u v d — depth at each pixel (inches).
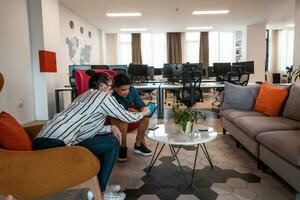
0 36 169.2
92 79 80.8
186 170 101.9
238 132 123.5
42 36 209.0
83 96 77.9
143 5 260.7
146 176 97.0
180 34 435.2
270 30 440.1
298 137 84.4
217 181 91.2
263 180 91.3
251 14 309.4
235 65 271.9
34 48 210.2
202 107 269.0
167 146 131.0
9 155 56.6
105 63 430.0
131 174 98.8
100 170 73.5
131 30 410.9
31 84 210.2
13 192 59.0
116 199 78.3
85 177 63.5
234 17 324.8
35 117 216.1
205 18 327.9
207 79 302.5
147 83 256.1
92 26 367.9
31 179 57.5
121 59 446.0
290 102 117.6
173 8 275.6
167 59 438.9
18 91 190.5
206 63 435.5
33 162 57.1
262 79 380.2
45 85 213.3
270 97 126.5
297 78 235.6
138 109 122.1
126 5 260.1
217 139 143.4
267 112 126.0
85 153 62.6
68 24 277.4
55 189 60.6
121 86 115.9
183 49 443.2
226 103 147.6
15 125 67.1
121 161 112.0
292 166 75.8
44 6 210.5
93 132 80.0
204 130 100.4
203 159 113.3
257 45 377.7
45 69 212.1
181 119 95.1
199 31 429.7
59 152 59.6
